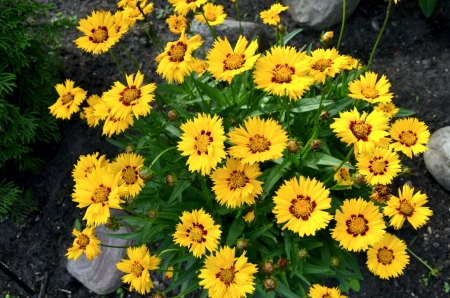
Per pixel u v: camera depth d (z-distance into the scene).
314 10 0.78
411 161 0.69
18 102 0.71
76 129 0.76
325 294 0.47
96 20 0.51
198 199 0.55
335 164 0.50
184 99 0.59
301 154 0.50
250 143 0.45
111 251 0.65
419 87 0.74
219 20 0.57
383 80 0.50
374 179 0.49
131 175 0.50
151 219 0.50
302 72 0.45
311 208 0.45
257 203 0.51
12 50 0.65
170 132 0.56
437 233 0.65
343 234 0.46
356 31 0.79
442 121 0.71
